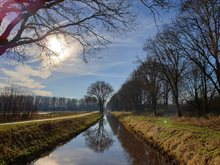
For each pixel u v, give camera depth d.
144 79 64.06
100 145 30.31
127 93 97.94
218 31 26.84
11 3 7.23
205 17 26.81
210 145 15.16
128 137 36.22
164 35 35.47
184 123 29.16
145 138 30.30
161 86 66.25
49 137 29.39
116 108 160.00
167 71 43.59
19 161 19.16
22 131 24.47
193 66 43.97
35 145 24.09
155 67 46.56
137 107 84.25
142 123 38.94
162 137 23.77
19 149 20.88
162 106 77.25
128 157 22.53
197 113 41.03
